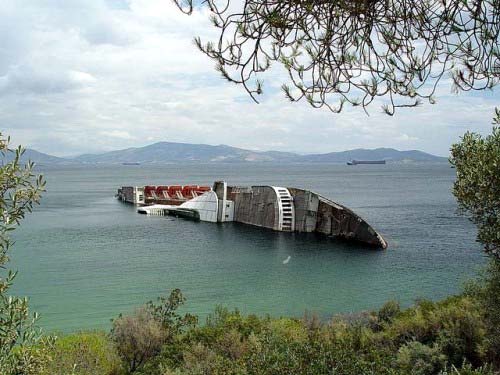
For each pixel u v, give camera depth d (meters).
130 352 21.58
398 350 17.42
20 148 5.61
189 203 119.06
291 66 5.11
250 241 82.44
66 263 60.84
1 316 5.80
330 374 10.05
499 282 14.89
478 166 11.55
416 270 56.72
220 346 17.44
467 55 5.18
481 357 15.93
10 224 5.51
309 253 70.75
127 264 60.84
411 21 4.97
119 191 172.00
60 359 16.06
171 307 25.02
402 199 152.88
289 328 21.77
